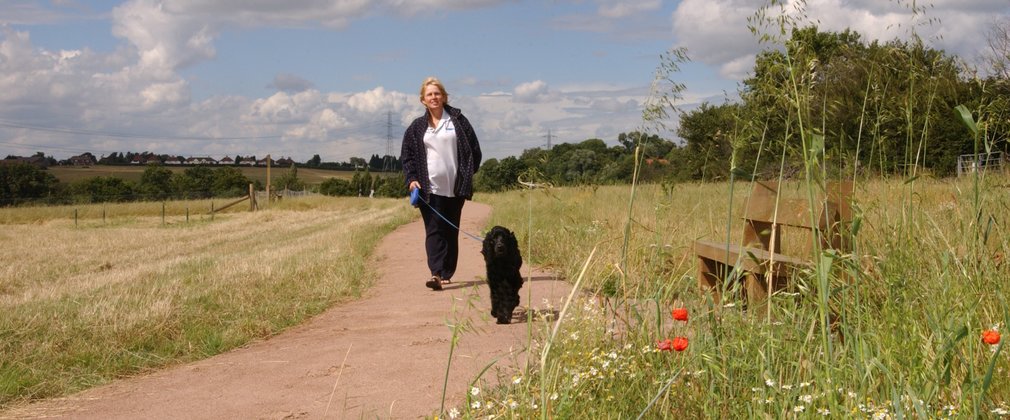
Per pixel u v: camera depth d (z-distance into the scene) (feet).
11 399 16.30
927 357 10.49
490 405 11.62
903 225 13.75
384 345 19.36
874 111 13.34
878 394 10.30
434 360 17.33
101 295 28.68
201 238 76.18
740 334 12.00
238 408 14.94
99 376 18.04
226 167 337.93
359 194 312.29
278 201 160.45
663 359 12.31
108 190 270.67
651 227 19.13
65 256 60.13
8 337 20.93
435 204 28.35
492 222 54.60
